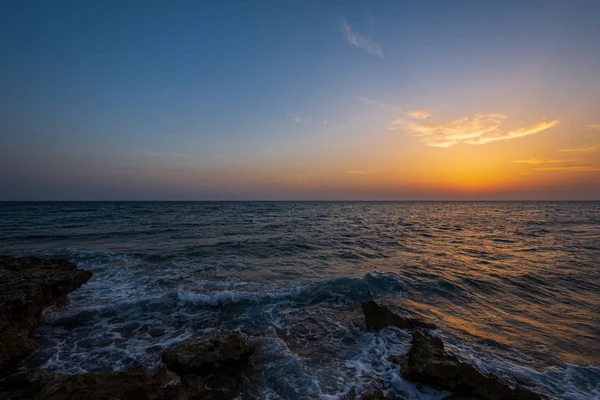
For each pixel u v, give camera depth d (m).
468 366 5.35
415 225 36.25
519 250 19.11
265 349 6.75
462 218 49.66
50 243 20.08
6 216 41.75
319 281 11.77
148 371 5.79
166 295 9.64
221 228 29.77
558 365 6.15
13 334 6.64
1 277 9.41
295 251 18.11
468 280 12.12
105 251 17.14
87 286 10.90
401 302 9.80
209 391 5.24
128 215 46.78
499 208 93.50
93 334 7.48
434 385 5.34
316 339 7.34
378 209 83.69
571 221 43.09
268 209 76.75
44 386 4.70
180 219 40.22
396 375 5.73
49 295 9.09
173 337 7.39
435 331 7.64
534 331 7.73
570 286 11.55
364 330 7.82
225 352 6.10
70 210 58.78
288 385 5.45
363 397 5.05
